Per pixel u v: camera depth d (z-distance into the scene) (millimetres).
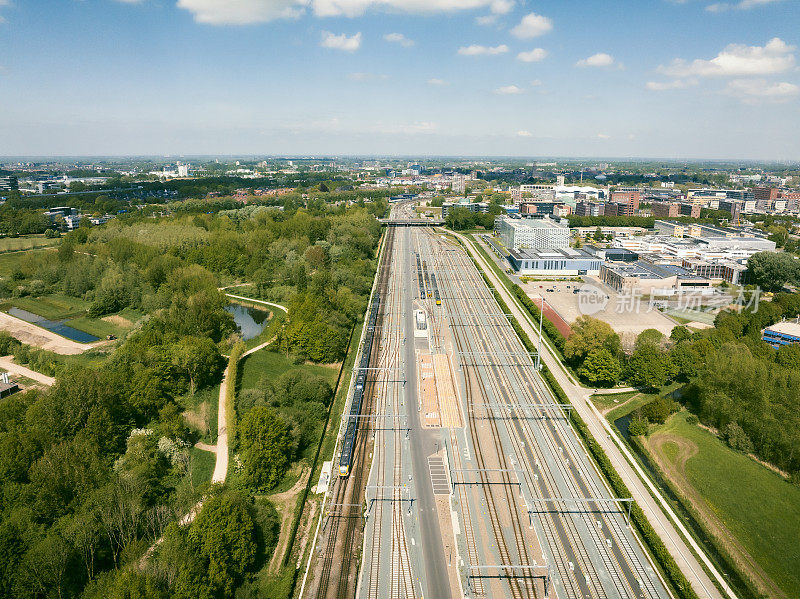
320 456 195375
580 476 183625
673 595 137000
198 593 123688
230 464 185125
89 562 134250
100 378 193250
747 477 184000
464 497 172625
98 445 171625
